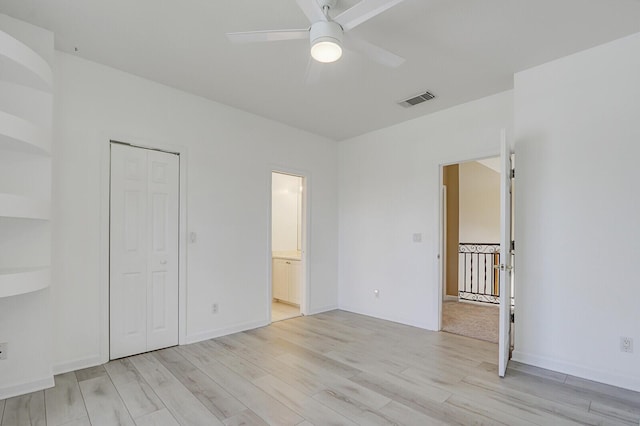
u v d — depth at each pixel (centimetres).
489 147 361
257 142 420
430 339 371
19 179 242
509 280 302
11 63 211
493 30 245
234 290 391
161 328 334
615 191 258
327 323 434
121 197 311
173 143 345
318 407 227
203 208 366
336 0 206
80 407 225
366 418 214
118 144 310
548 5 217
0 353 235
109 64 300
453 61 290
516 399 237
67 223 278
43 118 249
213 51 276
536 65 296
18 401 231
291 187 634
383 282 459
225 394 244
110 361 301
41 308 250
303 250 480
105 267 298
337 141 529
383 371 285
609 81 262
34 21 238
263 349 336
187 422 209
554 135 287
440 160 402
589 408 225
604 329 261
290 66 300
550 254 287
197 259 360
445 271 596
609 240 260
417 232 424
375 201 474
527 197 300
